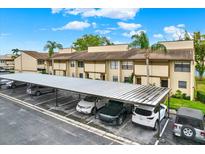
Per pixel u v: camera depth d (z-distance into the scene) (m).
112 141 11.59
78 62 39.00
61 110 18.22
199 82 39.44
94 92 15.30
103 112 14.51
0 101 22.00
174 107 18.72
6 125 14.19
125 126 14.05
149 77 26.06
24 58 56.97
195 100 23.14
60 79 24.42
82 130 13.28
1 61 79.81
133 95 14.10
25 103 20.97
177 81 24.50
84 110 16.47
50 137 12.09
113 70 31.80
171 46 26.73
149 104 11.55
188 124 11.10
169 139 11.83
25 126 13.98
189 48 25.38
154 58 24.52
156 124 13.20
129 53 30.91
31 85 25.34
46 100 22.28
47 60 49.69
